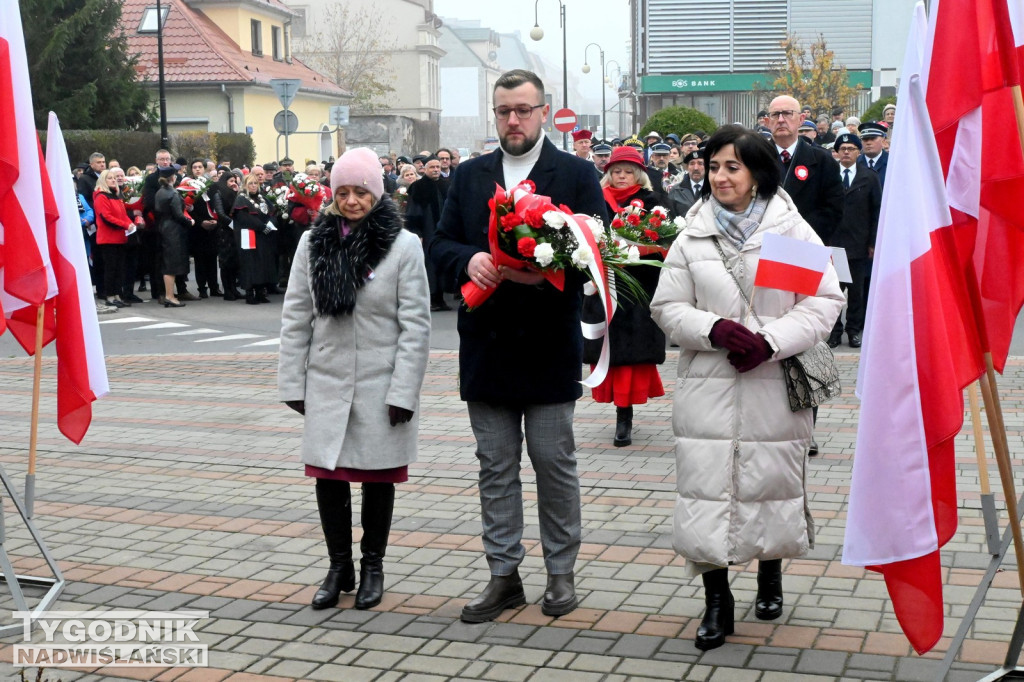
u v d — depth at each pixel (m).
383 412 5.09
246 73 42.41
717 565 4.56
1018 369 10.95
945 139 4.20
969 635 4.74
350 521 5.27
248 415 9.62
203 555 5.95
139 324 15.92
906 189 3.95
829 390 4.62
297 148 47.56
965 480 7.04
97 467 7.84
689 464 4.63
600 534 6.20
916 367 3.95
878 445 3.97
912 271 3.96
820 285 4.65
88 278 5.44
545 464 5.00
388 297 5.09
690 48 49.94
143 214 18.19
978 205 4.18
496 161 5.07
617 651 4.66
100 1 35.78
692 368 4.68
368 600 5.18
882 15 48.09
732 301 4.65
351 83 64.25
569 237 4.54
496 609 5.04
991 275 4.28
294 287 5.21
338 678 4.47
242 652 4.72
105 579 5.59
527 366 4.93
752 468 4.57
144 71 39.34
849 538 4.02
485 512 5.11
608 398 8.24
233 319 16.48
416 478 7.41
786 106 7.68
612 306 4.76
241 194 18.00
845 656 4.55
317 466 5.10
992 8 4.13
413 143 50.31
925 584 3.99
